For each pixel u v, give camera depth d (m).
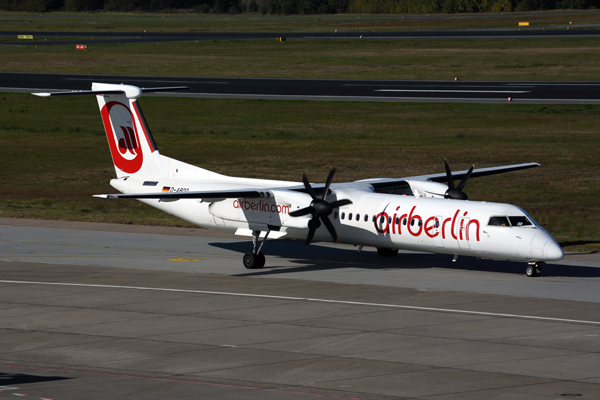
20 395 49.72
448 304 77.25
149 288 86.06
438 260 104.38
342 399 49.31
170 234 125.69
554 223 133.38
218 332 67.25
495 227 87.06
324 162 197.88
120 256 106.81
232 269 98.31
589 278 91.00
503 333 65.88
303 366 56.97
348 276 93.12
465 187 166.75
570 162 190.75
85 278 91.69
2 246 113.19
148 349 62.06
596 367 56.12
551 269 96.81
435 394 50.22
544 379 53.34
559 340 63.59
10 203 156.88
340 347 62.12
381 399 49.34
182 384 52.72
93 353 61.03
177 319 72.06
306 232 98.31
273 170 188.38
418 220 92.44
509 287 85.56
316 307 76.56
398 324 69.44
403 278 91.50
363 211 97.12
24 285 87.38
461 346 62.03
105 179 185.12
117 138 118.25
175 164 113.75
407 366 56.69
